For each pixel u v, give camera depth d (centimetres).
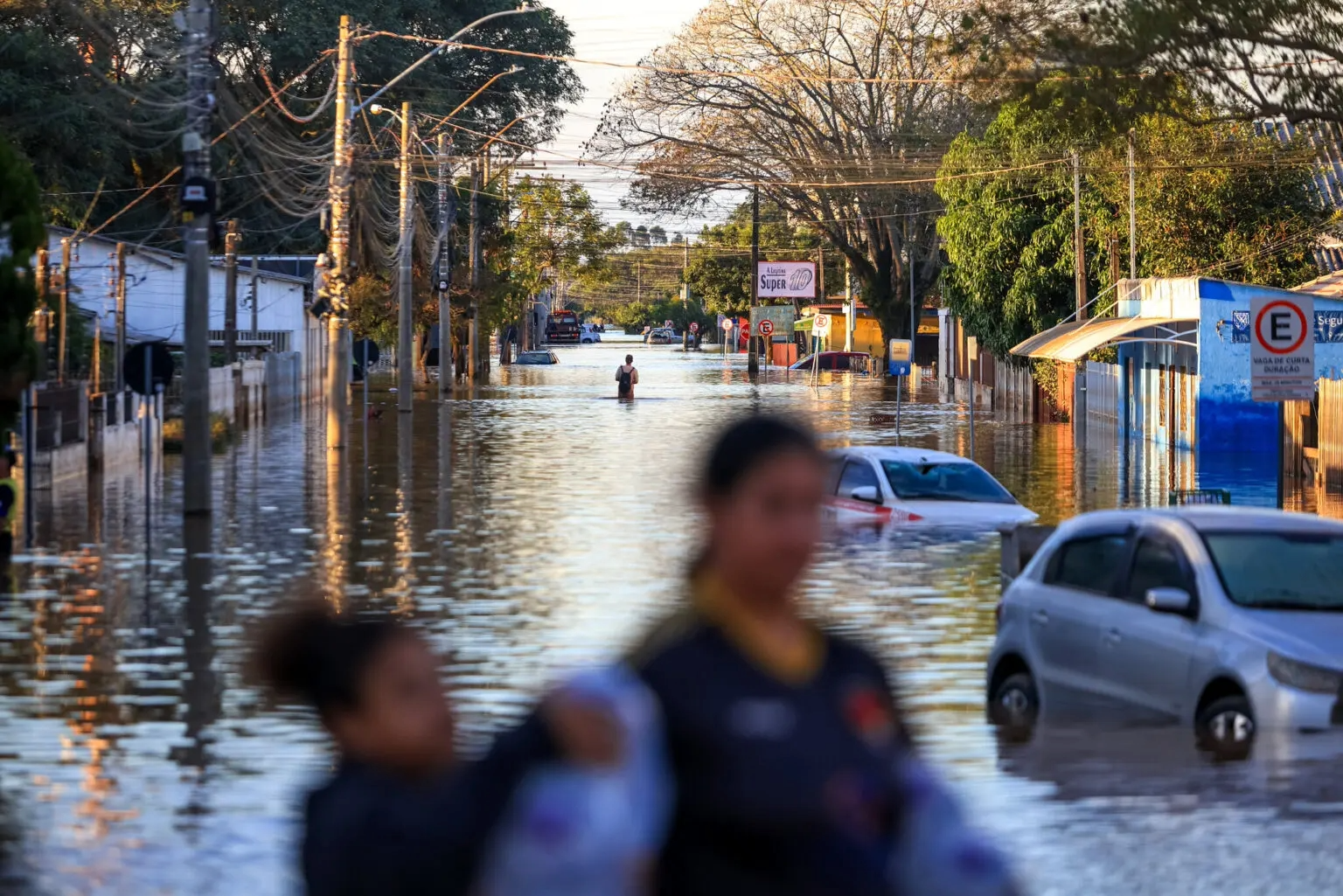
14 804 1852
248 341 12925
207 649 2994
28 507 5088
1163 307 8788
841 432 9925
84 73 11856
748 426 654
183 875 1555
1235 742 1975
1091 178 9888
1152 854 1559
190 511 5231
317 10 16350
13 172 3991
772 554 649
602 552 4366
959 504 4569
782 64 17300
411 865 660
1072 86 4216
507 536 4725
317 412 12194
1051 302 11475
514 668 2747
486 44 19225
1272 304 3950
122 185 13775
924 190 17562
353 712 689
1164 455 8219
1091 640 2211
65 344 7306
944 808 666
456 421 10600
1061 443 9119
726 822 629
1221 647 2008
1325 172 7688
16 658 2898
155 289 11169
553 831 580
